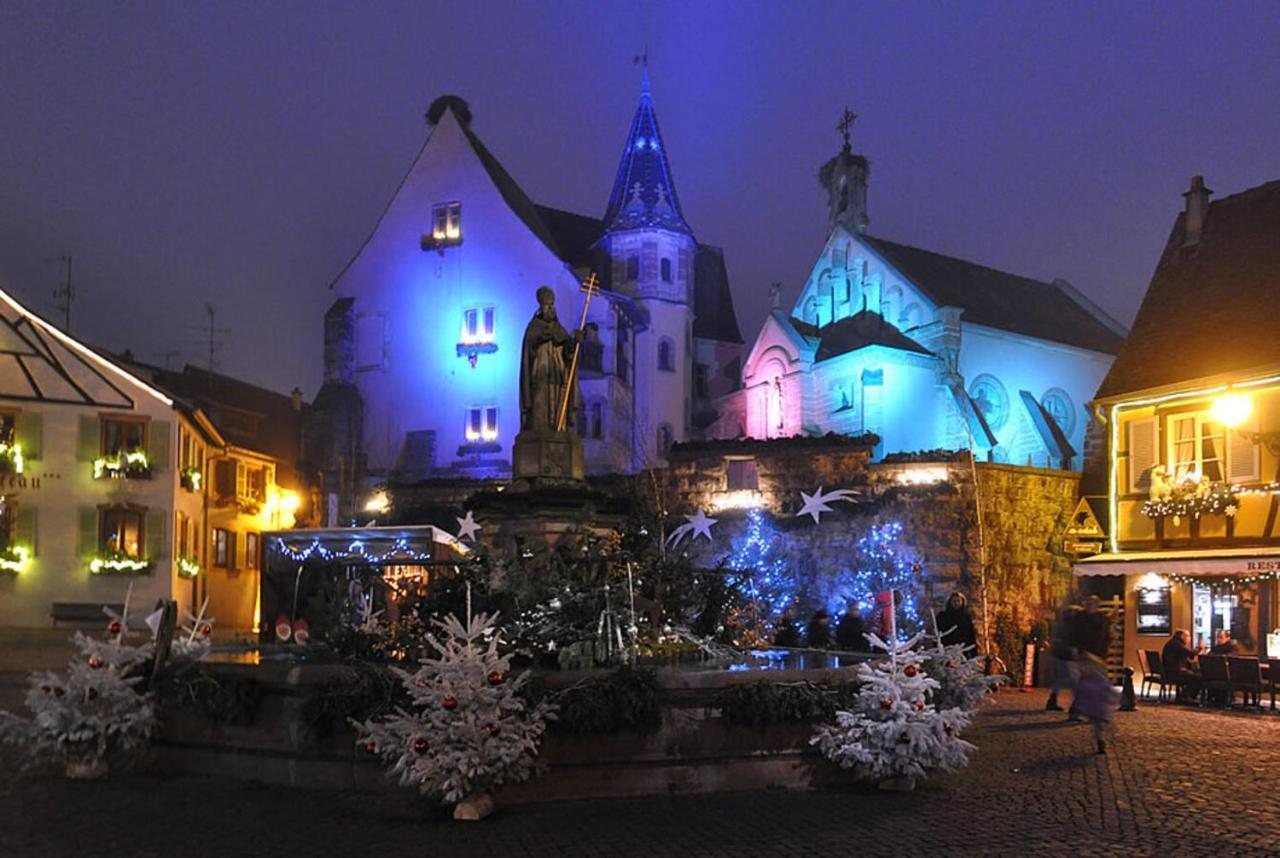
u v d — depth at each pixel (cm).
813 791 1103
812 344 4528
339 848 867
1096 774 1252
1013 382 4531
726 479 2975
